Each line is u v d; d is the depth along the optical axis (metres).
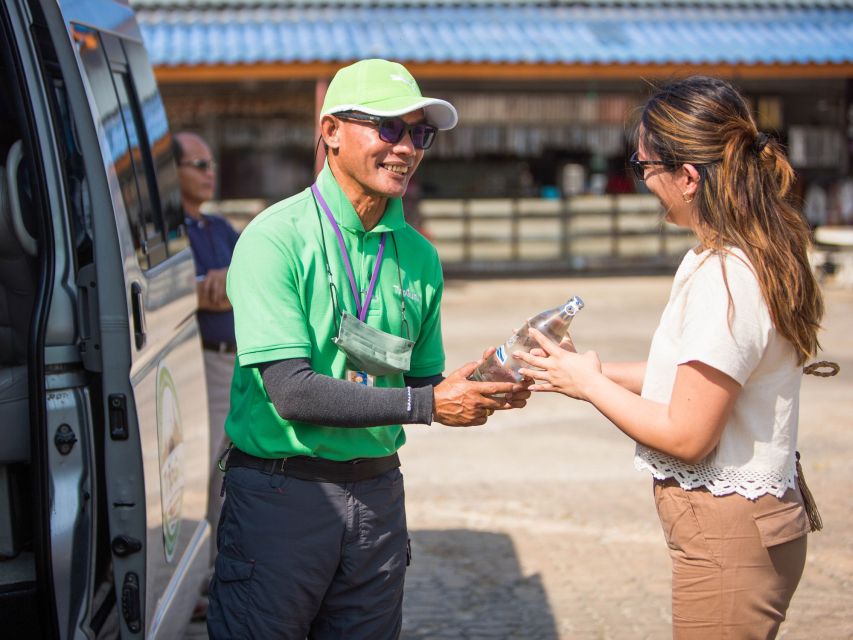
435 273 2.66
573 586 4.35
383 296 2.50
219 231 4.41
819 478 5.72
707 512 2.24
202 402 3.71
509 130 17.23
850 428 6.82
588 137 17.44
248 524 2.44
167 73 12.93
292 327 2.33
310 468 2.43
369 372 2.48
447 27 14.27
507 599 4.23
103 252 2.51
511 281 15.44
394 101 2.34
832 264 14.20
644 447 2.34
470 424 2.42
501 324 11.29
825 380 8.33
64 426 2.43
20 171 2.65
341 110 2.37
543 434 6.89
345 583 2.50
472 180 17.69
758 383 2.23
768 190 2.21
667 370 2.27
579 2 15.20
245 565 2.43
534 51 13.55
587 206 16.77
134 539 2.52
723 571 2.23
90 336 2.49
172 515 3.02
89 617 2.44
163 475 2.86
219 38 13.51
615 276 16.03
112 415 2.50
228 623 2.45
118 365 2.50
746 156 2.22
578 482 5.80
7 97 2.89
